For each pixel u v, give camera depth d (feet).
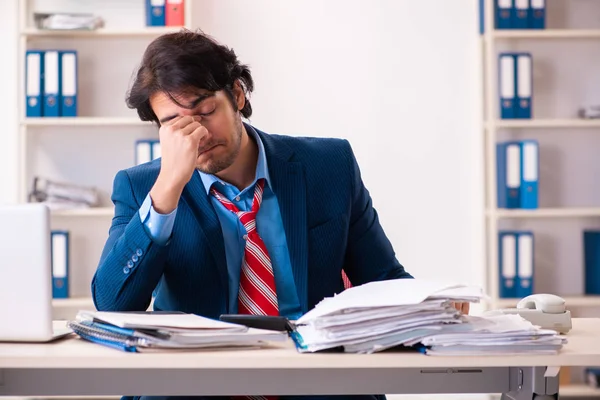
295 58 14.02
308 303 6.53
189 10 13.08
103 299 5.83
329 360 4.71
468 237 14.16
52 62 13.14
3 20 13.88
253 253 6.32
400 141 14.10
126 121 13.15
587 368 13.44
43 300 5.16
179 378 4.95
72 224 13.89
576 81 14.23
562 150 14.24
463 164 14.14
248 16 13.98
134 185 6.53
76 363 4.69
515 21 13.43
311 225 6.64
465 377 5.10
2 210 5.16
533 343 4.81
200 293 6.28
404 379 5.04
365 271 7.00
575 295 13.93
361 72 14.06
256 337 4.96
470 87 14.12
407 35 14.10
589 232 13.89
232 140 6.12
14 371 4.95
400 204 14.12
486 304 13.78
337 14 14.02
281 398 5.75
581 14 14.23
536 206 13.23
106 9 13.50
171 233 5.95
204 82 5.82
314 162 6.85
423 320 4.83
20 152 13.19
